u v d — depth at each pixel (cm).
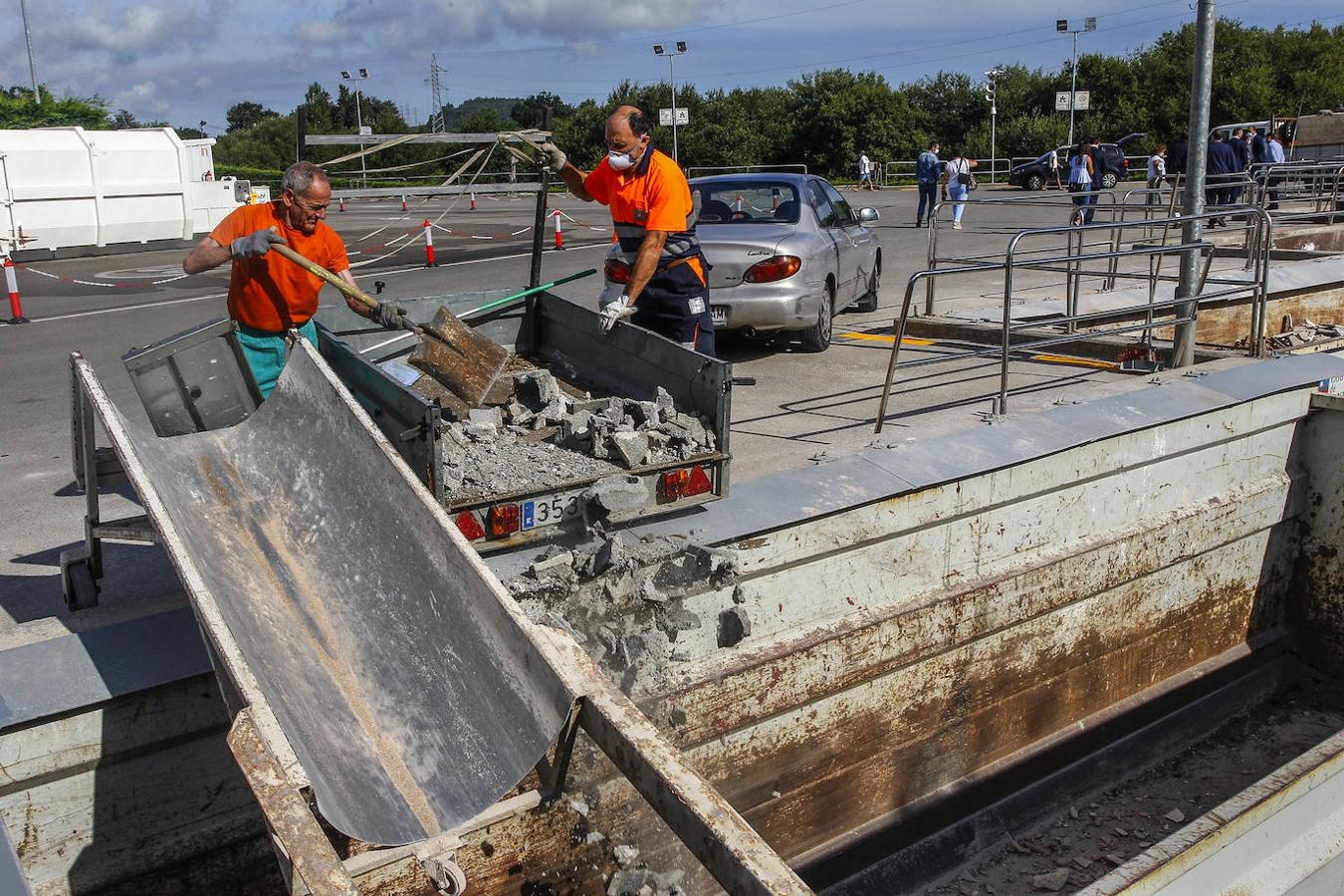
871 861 562
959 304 1191
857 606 533
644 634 452
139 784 375
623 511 441
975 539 576
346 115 7006
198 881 393
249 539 389
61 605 444
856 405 756
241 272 486
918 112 4634
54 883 365
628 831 439
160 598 422
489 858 403
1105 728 666
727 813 241
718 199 946
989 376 842
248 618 347
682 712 465
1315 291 1219
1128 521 654
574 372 603
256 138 6319
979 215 2484
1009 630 602
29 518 568
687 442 471
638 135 546
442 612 346
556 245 2006
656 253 545
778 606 502
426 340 495
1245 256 1497
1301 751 688
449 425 474
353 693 344
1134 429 633
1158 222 775
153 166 2064
